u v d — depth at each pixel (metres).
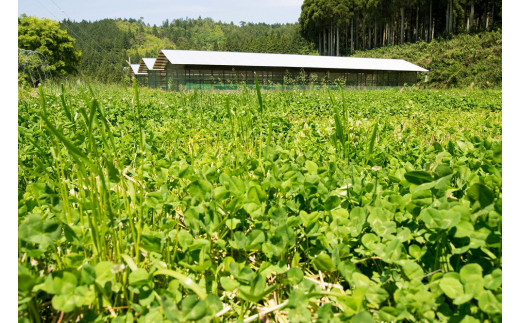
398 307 0.97
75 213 1.31
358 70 38.69
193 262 1.20
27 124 3.53
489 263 1.13
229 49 118.25
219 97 9.02
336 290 1.21
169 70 39.09
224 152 2.82
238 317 1.12
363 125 4.39
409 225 1.31
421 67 42.59
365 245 1.21
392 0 56.53
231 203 1.33
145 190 1.73
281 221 1.26
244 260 1.28
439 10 56.62
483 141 2.42
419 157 2.49
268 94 13.66
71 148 1.02
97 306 1.01
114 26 181.12
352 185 1.60
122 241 1.17
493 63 34.94
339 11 66.81
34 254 1.02
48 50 41.03
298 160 2.05
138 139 2.73
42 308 1.08
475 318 0.98
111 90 14.54
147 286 1.03
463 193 1.62
